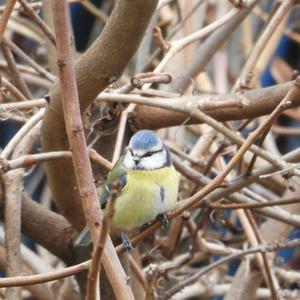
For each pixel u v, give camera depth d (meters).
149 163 7.29
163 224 7.29
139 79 7.17
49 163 6.89
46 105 6.57
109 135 7.84
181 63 10.15
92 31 12.97
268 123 5.38
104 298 7.66
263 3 12.32
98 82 6.15
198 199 5.71
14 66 8.38
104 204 7.34
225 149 7.95
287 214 7.48
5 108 6.87
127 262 7.73
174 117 7.72
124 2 5.69
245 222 8.39
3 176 7.20
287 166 6.68
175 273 9.54
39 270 9.12
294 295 8.54
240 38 11.90
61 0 4.68
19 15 11.47
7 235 7.13
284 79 12.53
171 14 10.74
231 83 11.79
